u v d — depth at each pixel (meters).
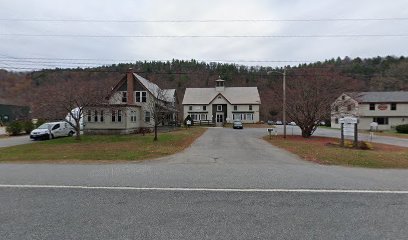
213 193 6.55
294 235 4.24
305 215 5.10
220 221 4.80
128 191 6.71
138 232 4.34
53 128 28.20
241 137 26.73
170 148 16.75
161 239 4.10
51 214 5.12
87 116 30.58
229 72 89.44
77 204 5.70
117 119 30.69
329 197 6.25
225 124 57.97
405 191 6.78
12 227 4.52
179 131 34.69
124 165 10.50
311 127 27.75
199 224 4.66
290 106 28.06
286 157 13.09
